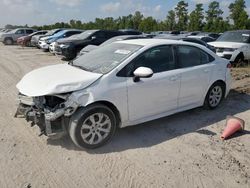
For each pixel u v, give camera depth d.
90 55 5.10
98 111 4.01
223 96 6.02
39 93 3.83
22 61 14.23
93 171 3.58
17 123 5.05
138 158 3.90
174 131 4.81
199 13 54.84
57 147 4.15
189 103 5.27
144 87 4.41
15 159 3.80
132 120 4.45
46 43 19.52
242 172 3.64
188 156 3.99
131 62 4.35
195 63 5.30
